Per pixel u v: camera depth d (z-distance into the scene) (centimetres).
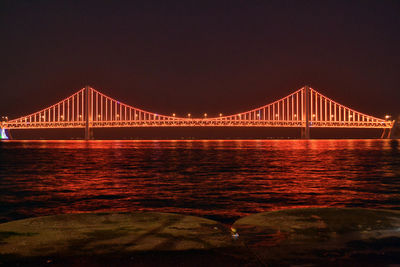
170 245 329
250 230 370
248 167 2058
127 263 292
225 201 840
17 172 1773
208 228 379
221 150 5000
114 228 378
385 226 382
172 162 2555
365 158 3081
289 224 389
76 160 2848
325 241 339
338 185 1166
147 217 419
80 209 762
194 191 1020
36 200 874
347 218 411
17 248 322
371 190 1036
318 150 4934
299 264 291
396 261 297
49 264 290
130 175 1575
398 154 3791
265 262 295
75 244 332
